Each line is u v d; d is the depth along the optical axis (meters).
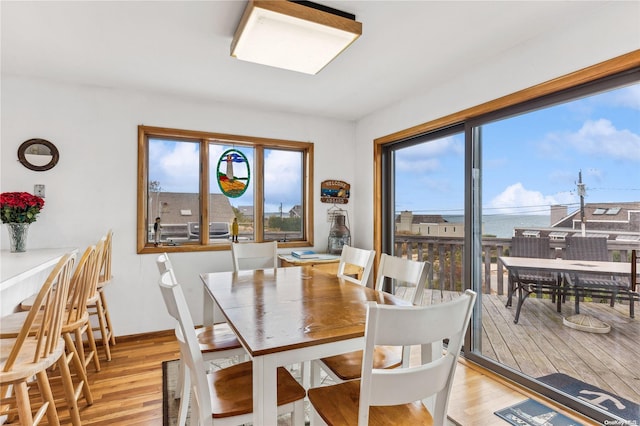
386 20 1.99
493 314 2.54
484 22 2.01
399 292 3.63
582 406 1.94
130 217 3.12
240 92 3.19
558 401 2.06
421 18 1.97
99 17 1.96
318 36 1.97
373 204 3.79
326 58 2.24
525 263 2.33
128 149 3.12
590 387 1.97
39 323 1.87
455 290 2.98
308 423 1.91
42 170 2.85
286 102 3.47
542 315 2.23
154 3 1.83
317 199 3.97
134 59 2.51
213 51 2.39
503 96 2.36
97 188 3.02
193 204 3.49
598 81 1.90
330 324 1.37
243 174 3.72
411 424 1.16
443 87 2.88
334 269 3.51
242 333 1.26
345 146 4.12
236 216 3.69
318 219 3.98
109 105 3.06
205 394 1.19
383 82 2.91
